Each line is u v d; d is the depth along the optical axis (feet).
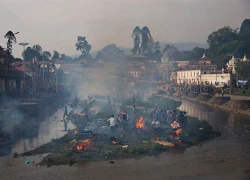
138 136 110.01
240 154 90.63
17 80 265.34
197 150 95.14
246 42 496.64
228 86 324.80
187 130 115.75
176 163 81.66
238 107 205.36
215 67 478.59
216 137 115.34
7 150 94.73
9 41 258.57
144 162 82.23
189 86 394.32
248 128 135.85
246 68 333.42
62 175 72.28
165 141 102.53
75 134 112.37
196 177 71.36
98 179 69.82
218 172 74.69
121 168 77.36
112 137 102.58
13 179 69.56
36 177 70.79
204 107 236.43
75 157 85.35
